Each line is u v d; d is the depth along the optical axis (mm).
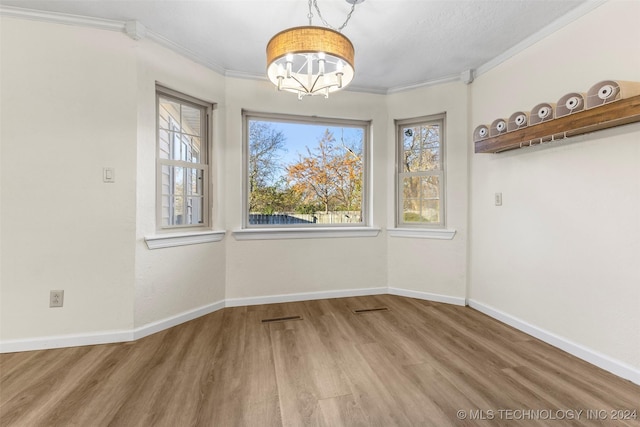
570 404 1438
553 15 1950
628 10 1616
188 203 2631
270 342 2098
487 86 2621
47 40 1957
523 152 2258
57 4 1867
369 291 3201
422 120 3115
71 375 1679
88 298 2047
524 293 2260
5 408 1400
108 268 2076
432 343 2080
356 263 3172
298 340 2131
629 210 1618
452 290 2906
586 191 1826
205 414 1373
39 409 1396
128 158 2107
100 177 2055
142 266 2174
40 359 1847
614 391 1532
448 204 2918
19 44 1911
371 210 3240
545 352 1946
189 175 2639
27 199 1931
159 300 2293
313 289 3055
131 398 1480
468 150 2807
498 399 1477
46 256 1969
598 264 1770
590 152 1799
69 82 1995
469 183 2816
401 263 3178
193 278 2543
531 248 2197
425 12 1930
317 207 3219
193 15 1989
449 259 2916
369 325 2396
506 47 2355
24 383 1598
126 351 1960
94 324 2061
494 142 2279
